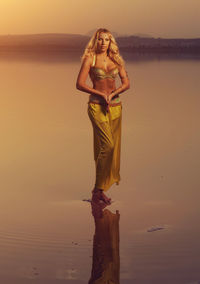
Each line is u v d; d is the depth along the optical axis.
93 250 3.09
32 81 13.91
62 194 4.29
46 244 3.18
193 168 5.04
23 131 7.07
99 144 4.14
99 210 3.88
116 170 4.29
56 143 6.27
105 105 4.10
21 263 2.91
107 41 4.11
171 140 6.35
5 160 5.45
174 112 8.55
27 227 3.51
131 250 3.07
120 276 2.73
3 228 3.49
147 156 5.53
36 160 5.43
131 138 6.50
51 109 9.06
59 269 2.83
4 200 4.15
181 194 4.25
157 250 3.07
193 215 3.74
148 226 3.51
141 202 4.06
